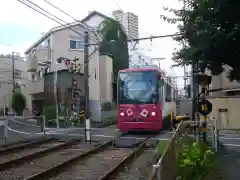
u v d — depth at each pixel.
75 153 10.75
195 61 7.55
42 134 16.27
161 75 16.16
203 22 6.06
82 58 28.92
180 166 5.16
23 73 47.56
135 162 9.10
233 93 22.00
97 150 11.05
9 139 14.16
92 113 27.14
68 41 28.97
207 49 6.27
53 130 19.20
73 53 28.84
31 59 30.28
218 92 22.45
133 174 7.64
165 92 17.25
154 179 2.94
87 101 20.19
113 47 32.19
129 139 14.24
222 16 5.71
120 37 31.72
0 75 44.41
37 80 31.45
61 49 28.91
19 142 13.66
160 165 3.15
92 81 28.59
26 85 39.38
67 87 25.42
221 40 5.92
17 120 20.25
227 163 7.81
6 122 13.51
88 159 9.57
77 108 23.86
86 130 13.68
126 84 15.95
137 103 15.62
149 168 8.23
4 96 43.44
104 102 28.52
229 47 6.03
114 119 28.77
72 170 8.06
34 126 18.70
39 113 31.28
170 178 4.24
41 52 30.00
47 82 26.98
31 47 35.97
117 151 11.09
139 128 15.52
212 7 5.78
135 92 15.76
